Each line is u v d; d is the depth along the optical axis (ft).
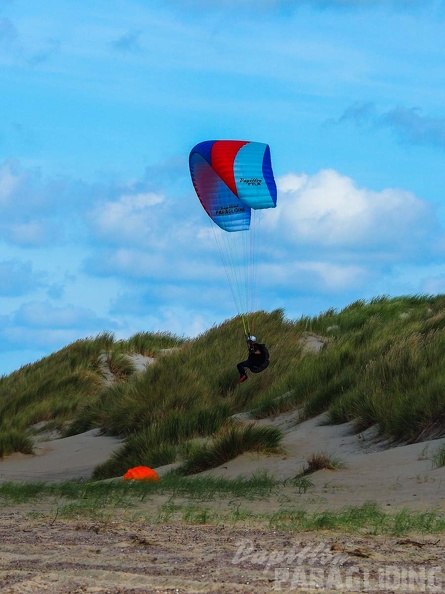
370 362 105.09
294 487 68.33
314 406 103.60
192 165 105.50
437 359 98.89
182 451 93.15
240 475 77.82
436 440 78.33
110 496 65.41
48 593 30.45
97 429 122.72
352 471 73.77
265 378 123.34
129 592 30.60
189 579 33.19
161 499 64.03
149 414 114.73
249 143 102.83
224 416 105.19
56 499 66.95
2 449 111.04
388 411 88.89
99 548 40.86
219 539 44.04
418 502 56.65
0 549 40.45
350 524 48.34
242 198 100.17
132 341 173.68
